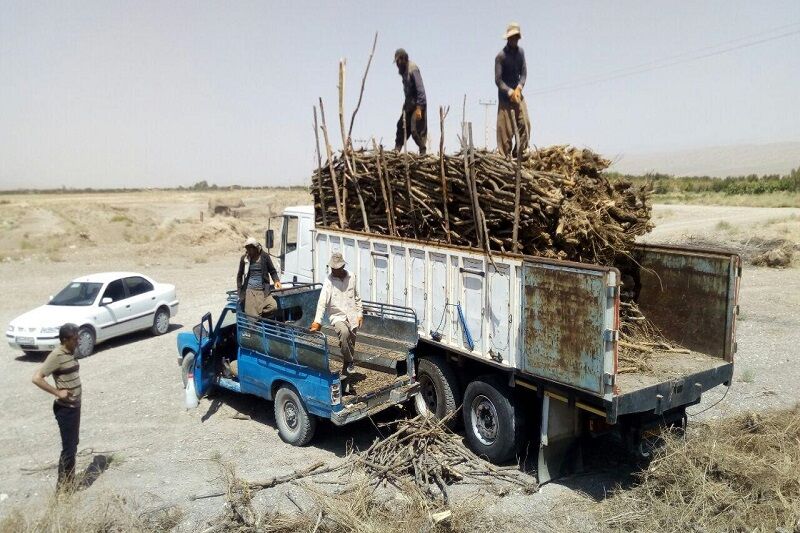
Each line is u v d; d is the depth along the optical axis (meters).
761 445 6.64
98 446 8.17
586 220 6.93
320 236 10.99
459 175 8.02
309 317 9.86
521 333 6.77
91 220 37.06
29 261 27.27
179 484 6.93
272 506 6.27
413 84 10.63
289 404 8.13
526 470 7.09
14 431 8.86
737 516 5.54
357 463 6.95
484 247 7.51
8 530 5.59
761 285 18.72
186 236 32.62
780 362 11.07
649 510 5.93
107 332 13.41
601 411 5.95
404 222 9.52
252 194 82.75
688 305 7.50
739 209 37.47
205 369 9.58
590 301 5.88
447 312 7.99
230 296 9.91
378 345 8.78
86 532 5.58
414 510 5.90
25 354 13.48
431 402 8.49
